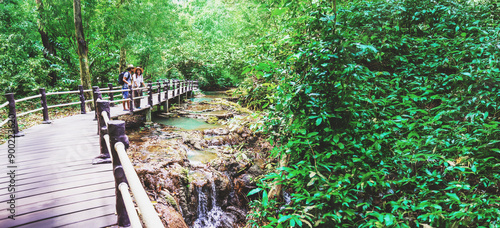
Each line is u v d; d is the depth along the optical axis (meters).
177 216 4.56
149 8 15.34
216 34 30.50
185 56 23.31
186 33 26.30
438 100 3.29
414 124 2.65
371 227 2.24
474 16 3.88
